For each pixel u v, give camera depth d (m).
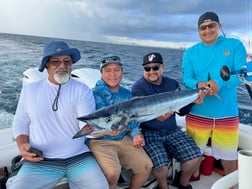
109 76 2.49
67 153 2.16
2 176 2.30
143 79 2.84
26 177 2.00
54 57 2.15
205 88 2.53
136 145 2.39
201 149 2.86
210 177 2.93
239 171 1.60
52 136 2.13
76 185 2.12
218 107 2.72
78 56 2.26
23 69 9.66
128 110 2.04
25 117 2.21
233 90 2.73
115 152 2.38
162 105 2.22
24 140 2.17
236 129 2.76
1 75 8.88
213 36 2.72
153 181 2.62
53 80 2.17
